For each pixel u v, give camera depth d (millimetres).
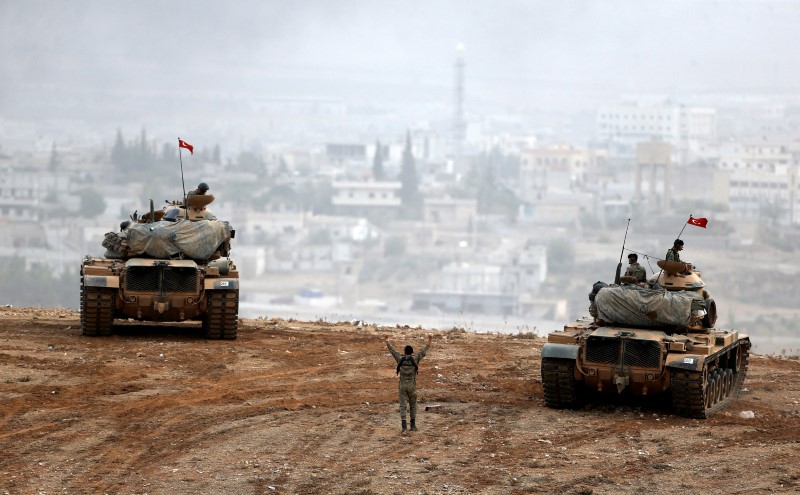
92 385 84250
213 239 109688
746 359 94438
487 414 78812
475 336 120750
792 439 72562
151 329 114750
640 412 81062
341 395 84000
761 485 61062
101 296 104812
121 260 109812
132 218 115938
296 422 74438
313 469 62906
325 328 122438
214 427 72562
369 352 104125
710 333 84938
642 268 88812
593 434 73312
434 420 76188
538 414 79438
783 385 95562
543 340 119625
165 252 107875
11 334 106938
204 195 113125
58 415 74562
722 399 86125
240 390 84625
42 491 57562
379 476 61656
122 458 64500
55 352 97312
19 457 64125
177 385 85688
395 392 85562
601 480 61656
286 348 104750
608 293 83000
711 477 62719
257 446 67875
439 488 59594
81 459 64125
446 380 91938
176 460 64250
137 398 80625
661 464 65375
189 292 105500
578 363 80062
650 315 81500
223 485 59438
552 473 63031
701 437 73000
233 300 106500
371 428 73188
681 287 86375
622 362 79375
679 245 87875
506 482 61000
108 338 106188
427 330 126125
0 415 74062
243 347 104188
